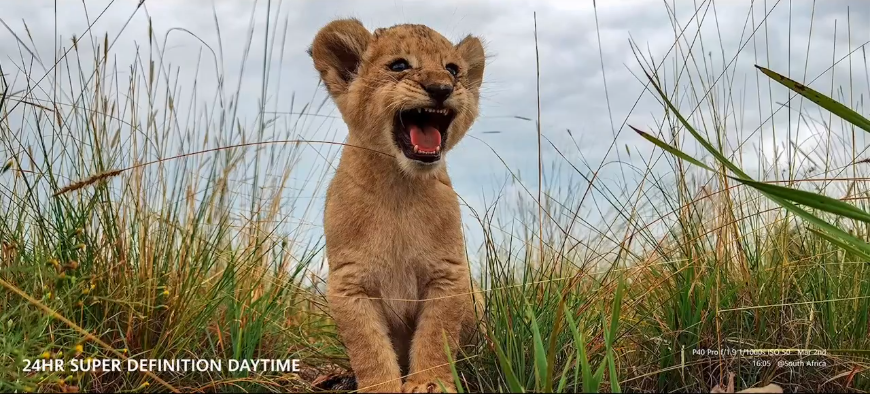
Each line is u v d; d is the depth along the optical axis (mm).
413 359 672
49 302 615
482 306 769
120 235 720
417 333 680
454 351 678
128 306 678
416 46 717
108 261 718
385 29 749
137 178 755
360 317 666
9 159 733
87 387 608
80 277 666
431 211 684
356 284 671
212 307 713
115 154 768
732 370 653
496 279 729
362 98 696
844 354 657
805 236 800
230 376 653
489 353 677
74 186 607
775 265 757
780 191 506
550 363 466
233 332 703
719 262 714
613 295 761
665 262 732
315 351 797
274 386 668
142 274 707
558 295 729
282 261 861
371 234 672
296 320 917
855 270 737
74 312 659
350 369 752
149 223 759
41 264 638
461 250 705
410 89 674
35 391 533
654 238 799
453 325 678
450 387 639
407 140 684
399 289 689
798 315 716
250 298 765
